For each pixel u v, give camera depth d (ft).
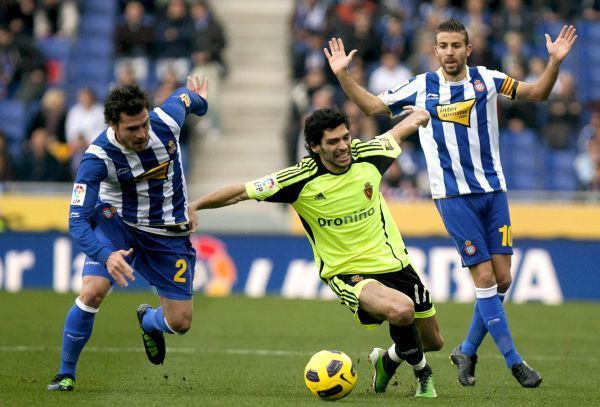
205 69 217.97
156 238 86.07
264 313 153.58
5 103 217.77
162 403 76.28
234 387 88.17
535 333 135.44
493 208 91.91
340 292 82.23
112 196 84.79
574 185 204.85
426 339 84.99
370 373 101.24
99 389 85.35
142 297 174.40
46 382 89.61
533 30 226.79
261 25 244.22
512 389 88.94
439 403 77.97
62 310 152.76
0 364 101.65
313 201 82.74
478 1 220.84
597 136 200.64
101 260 78.38
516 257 175.32
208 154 223.30
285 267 179.11
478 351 118.62
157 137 83.41
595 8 236.02
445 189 91.97
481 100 91.56
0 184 185.26
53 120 203.41
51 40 232.12
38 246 181.47
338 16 217.36
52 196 185.26
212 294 178.91
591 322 147.43
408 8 235.61
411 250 174.60
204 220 184.24
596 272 174.70
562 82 210.59
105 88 225.56
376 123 199.11
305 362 106.83
